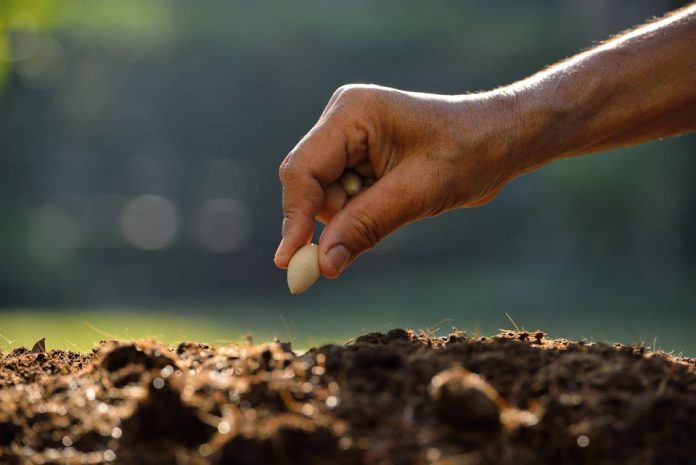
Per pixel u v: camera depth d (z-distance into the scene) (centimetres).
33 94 2989
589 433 176
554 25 2792
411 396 193
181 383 194
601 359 216
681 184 2327
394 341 235
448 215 2911
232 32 3002
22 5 1547
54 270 2556
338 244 263
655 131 286
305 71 3023
